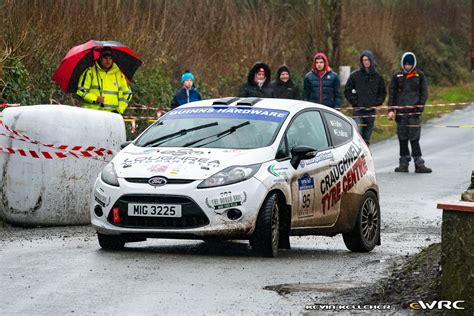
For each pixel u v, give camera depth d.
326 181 24.00
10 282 18.36
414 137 45.25
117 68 34.78
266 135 23.20
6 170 27.81
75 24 44.94
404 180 42.09
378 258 23.17
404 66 45.31
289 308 16.53
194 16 60.50
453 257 15.12
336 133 25.33
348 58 81.44
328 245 26.28
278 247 23.08
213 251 23.06
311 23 68.62
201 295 17.52
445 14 114.75
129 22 49.06
